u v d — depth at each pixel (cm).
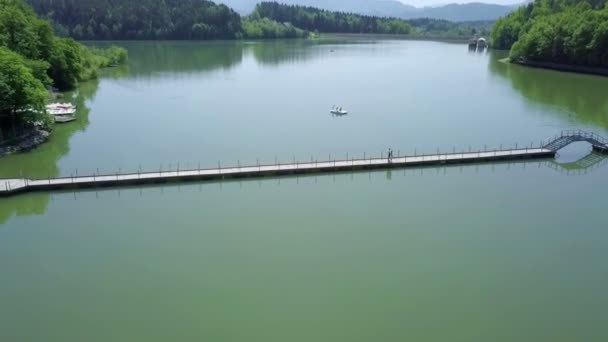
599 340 4312
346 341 4303
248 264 5425
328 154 9031
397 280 5150
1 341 4272
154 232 6084
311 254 5625
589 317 4597
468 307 4738
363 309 4709
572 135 9188
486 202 6981
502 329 4444
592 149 9325
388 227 6241
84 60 16462
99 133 10144
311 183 7675
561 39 19150
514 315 4628
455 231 6150
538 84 16088
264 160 8669
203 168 8088
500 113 12131
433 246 5800
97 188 7294
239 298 4856
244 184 7612
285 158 8781
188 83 16100
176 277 5188
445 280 5153
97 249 5694
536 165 8531
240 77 17538
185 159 8650
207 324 4503
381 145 9562
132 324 4497
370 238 5972
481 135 10250
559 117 11756
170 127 10669
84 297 4866
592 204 6919
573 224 6328
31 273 5241
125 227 6212
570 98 13900
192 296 4891
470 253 5653
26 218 6456
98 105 12638
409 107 12725
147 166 8275
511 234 6075
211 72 18712
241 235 6028
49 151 8938
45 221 6366
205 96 13938
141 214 6575
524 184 7656
